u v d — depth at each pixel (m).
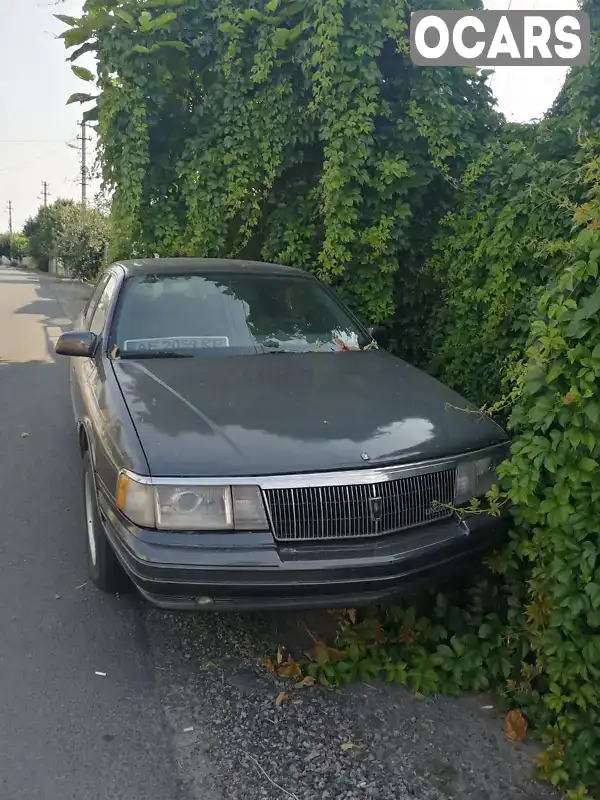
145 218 6.72
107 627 3.44
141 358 3.97
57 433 6.77
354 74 5.57
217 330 4.27
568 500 2.47
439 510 3.02
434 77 5.88
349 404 3.32
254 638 3.36
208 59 6.38
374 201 5.91
